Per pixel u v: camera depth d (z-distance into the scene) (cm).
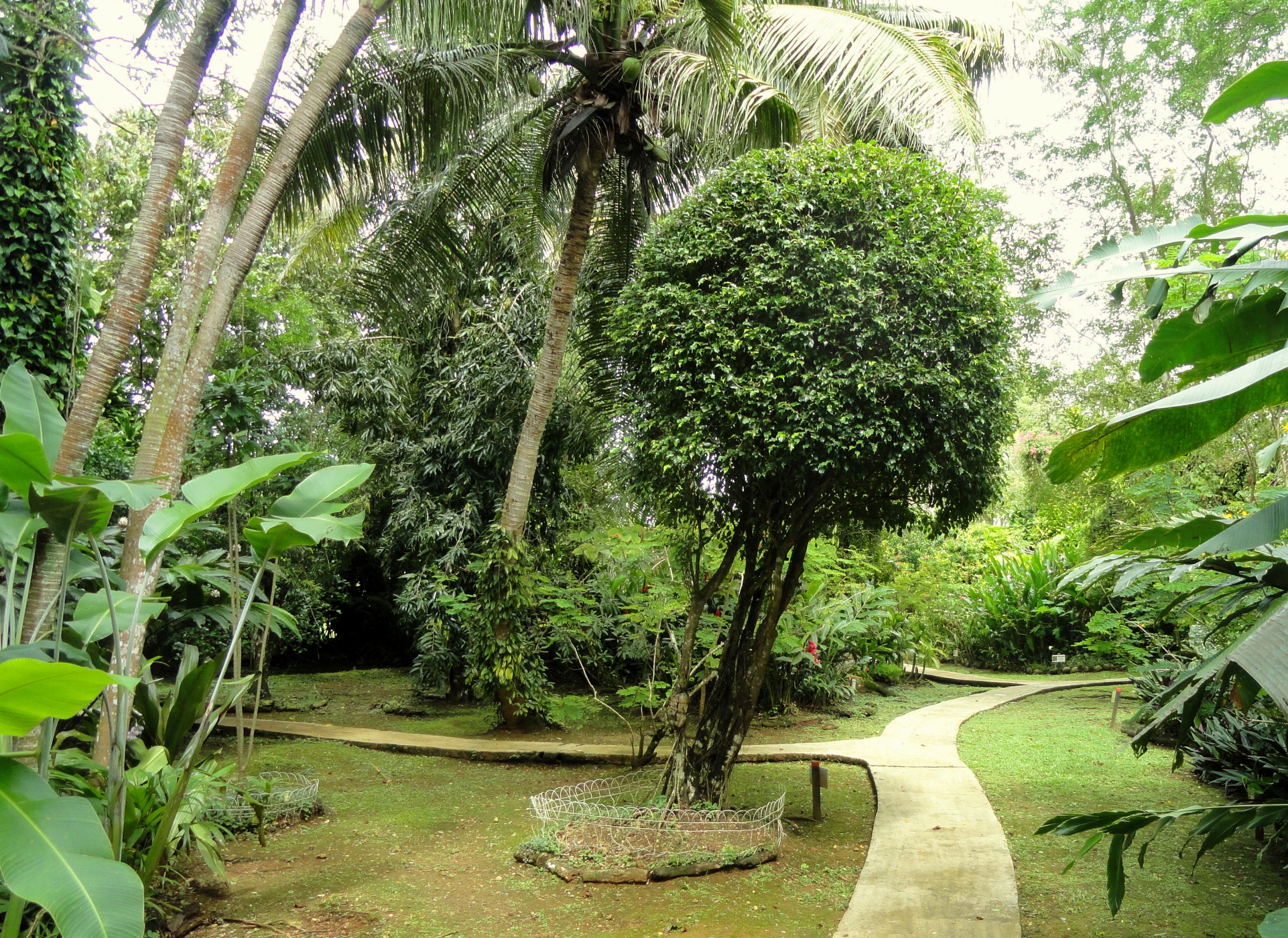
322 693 1260
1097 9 1305
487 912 428
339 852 529
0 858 250
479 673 938
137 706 448
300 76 741
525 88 850
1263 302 267
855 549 1267
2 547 382
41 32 586
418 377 1250
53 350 629
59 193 623
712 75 692
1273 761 539
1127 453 256
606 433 1002
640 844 502
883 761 749
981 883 441
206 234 512
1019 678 1311
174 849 438
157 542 360
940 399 496
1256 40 1191
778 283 508
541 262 1195
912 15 1004
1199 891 437
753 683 590
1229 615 301
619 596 945
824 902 429
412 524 1166
